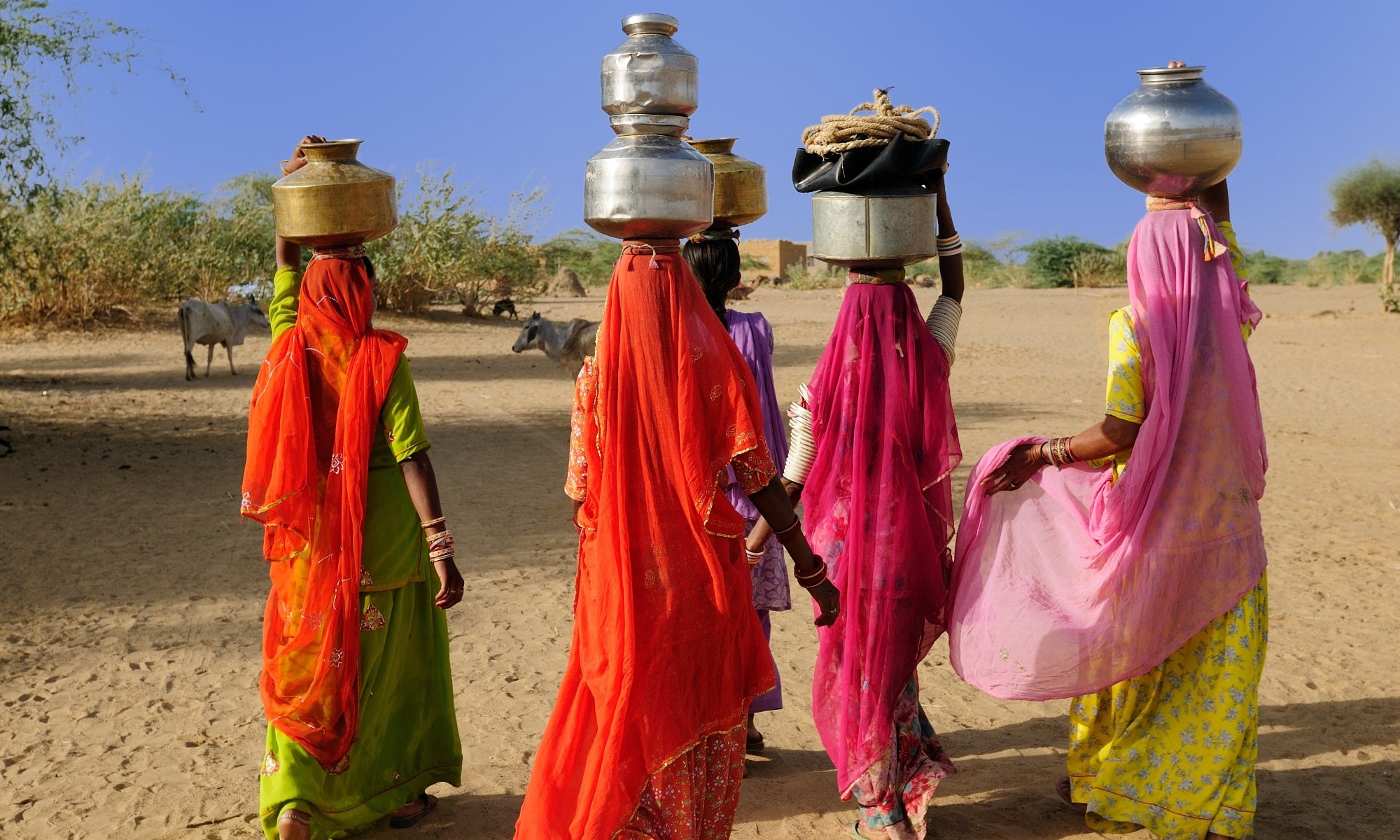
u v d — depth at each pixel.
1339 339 22.47
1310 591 6.27
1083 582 3.31
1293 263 62.78
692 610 2.77
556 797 2.85
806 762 4.20
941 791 3.91
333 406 3.39
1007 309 33.41
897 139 3.29
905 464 3.39
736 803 2.97
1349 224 42.19
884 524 3.37
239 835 3.63
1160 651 3.22
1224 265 3.26
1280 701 4.68
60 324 22.52
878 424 3.39
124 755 4.25
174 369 18.00
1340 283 51.97
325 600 3.33
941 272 3.71
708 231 4.11
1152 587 3.20
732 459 2.81
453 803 3.86
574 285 43.91
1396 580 6.46
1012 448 3.42
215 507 8.51
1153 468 3.20
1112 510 3.23
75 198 22.72
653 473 2.75
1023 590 3.35
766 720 4.63
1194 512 3.21
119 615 5.98
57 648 5.46
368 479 3.39
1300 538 7.50
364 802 3.52
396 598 3.52
